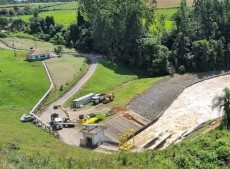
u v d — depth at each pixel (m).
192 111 75.12
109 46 124.31
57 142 53.84
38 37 153.88
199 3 132.75
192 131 60.81
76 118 70.62
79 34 143.00
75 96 84.69
